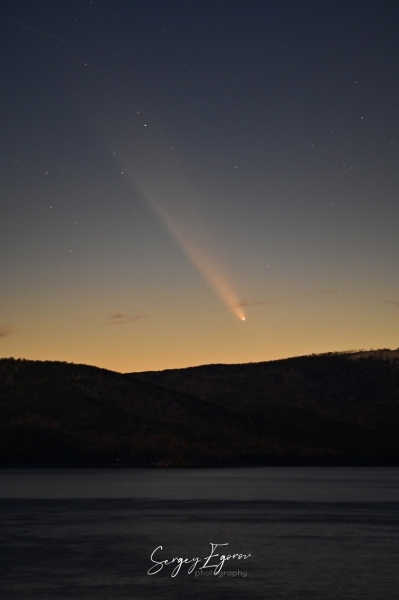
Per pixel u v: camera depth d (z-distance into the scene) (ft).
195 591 78.84
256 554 102.53
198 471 337.93
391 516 149.38
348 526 133.39
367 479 277.64
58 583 82.43
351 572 89.45
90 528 129.39
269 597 75.92
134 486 232.32
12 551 104.42
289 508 164.66
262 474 315.99
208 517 146.82
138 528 129.39
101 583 82.58
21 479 266.98
